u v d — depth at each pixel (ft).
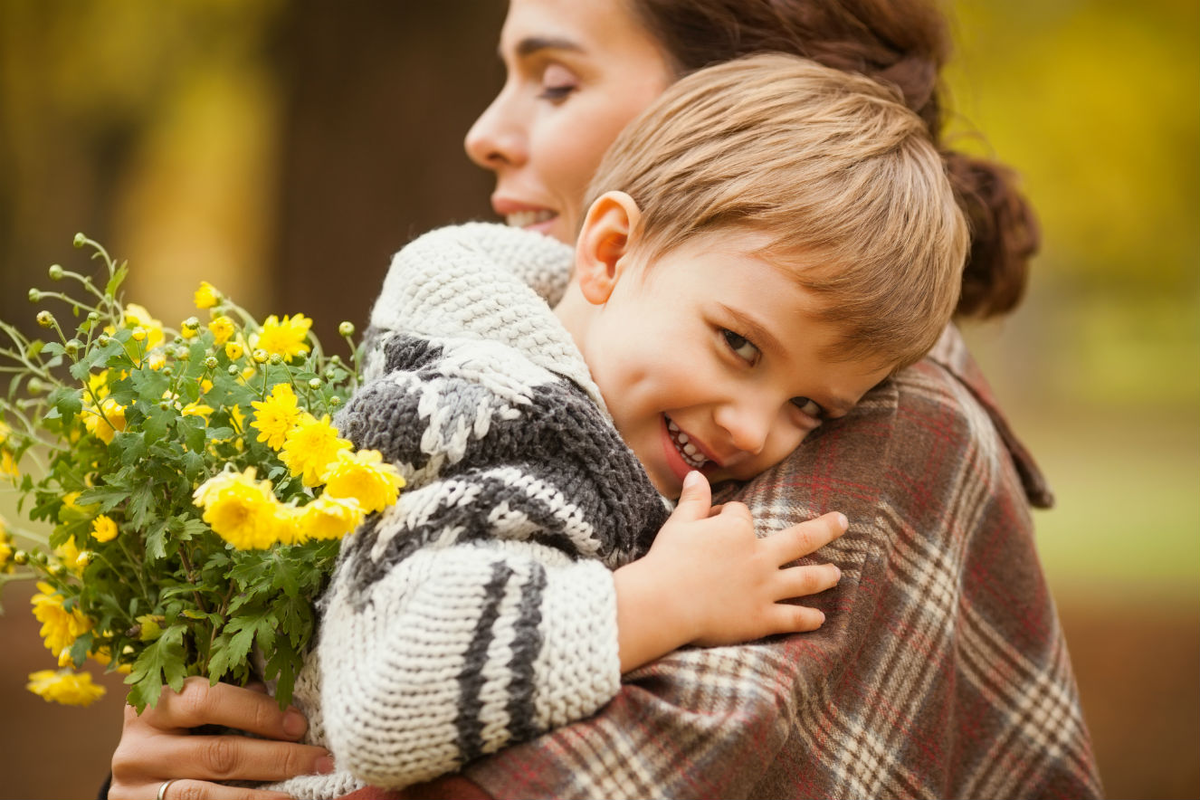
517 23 5.52
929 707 4.14
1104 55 29.48
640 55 5.34
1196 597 19.60
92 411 4.02
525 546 3.71
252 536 3.31
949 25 6.27
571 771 3.33
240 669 4.14
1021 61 29.30
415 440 3.72
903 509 4.30
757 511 4.18
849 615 4.01
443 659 3.30
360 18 13.10
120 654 4.30
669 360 4.17
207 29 27.09
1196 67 29.40
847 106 4.60
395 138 13.01
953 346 5.31
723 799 3.42
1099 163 31.50
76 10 27.12
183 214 36.47
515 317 4.14
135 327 4.30
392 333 4.27
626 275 4.39
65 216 32.07
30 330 31.17
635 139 4.71
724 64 4.89
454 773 3.41
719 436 4.25
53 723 12.87
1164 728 14.39
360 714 3.31
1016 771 4.58
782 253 4.09
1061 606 19.13
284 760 3.95
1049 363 49.06
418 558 3.52
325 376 4.46
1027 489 5.32
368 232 13.07
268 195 18.66
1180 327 45.21
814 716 3.89
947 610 4.27
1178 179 31.55
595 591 3.56
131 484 3.89
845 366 4.22
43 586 4.48
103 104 30.07
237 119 30.66
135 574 4.23
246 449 3.97
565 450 3.88
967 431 4.63
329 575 3.92
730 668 3.64
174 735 4.03
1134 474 32.42
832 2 5.39
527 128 5.54
